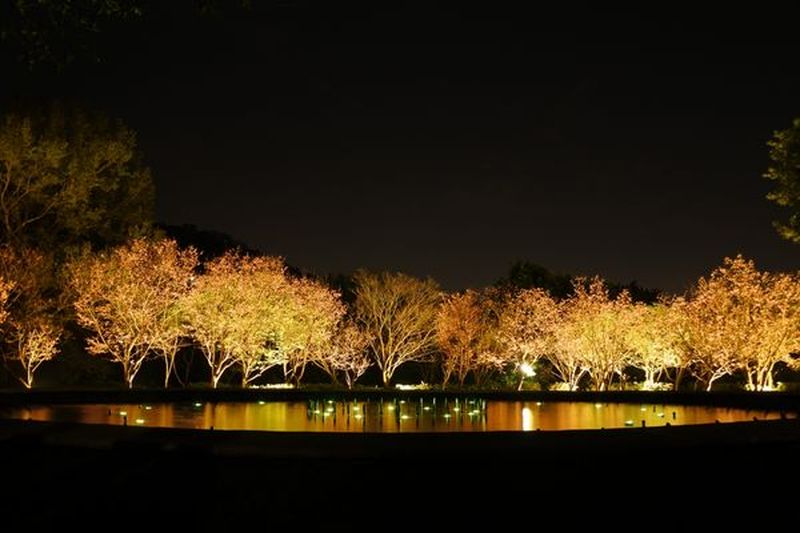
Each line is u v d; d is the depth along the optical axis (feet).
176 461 20.81
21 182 84.38
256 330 86.28
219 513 20.20
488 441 21.67
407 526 19.95
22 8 25.64
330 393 70.08
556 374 106.93
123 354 85.76
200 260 109.60
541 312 98.37
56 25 26.09
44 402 56.75
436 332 102.68
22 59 25.91
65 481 21.06
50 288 84.43
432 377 108.78
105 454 21.42
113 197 94.32
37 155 83.76
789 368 99.40
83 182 87.40
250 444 21.17
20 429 23.50
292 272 108.78
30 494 20.92
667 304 99.86
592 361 93.86
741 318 84.94
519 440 21.88
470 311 101.81
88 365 88.79
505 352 100.07
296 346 89.40
